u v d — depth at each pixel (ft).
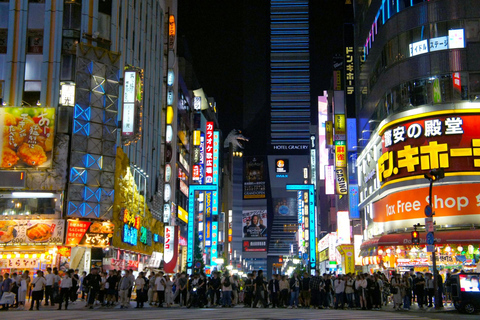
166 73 214.90
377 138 146.82
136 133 132.67
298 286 95.20
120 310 81.82
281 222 522.06
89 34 130.21
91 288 87.10
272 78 567.18
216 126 400.06
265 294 95.71
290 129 552.41
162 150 209.67
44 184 119.75
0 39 127.44
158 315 68.13
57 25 128.26
